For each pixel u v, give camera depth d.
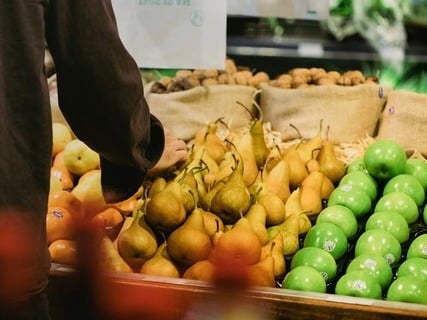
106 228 1.99
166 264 1.81
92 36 1.35
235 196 1.94
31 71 1.29
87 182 2.12
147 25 2.29
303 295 1.58
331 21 3.53
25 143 1.31
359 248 1.93
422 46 3.57
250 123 2.76
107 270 1.66
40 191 1.34
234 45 3.51
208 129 2.40
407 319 1.53
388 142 2.25
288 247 1.93
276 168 2.19
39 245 1.35
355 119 2.77
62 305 1.63
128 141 1.46
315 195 2.17
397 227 2.00
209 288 1.57
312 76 3.05
